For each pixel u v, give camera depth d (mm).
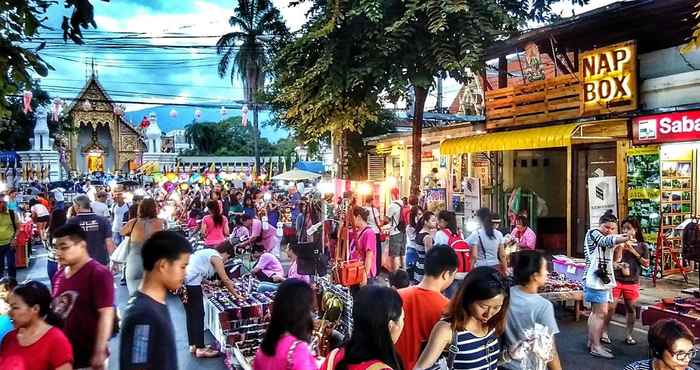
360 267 7098
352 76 13227
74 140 55688
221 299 7223
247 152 63625
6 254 10352
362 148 24188
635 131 10328
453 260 3850
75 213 8055
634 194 10867
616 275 7078
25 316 3416
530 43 12742
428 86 13305
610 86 11219
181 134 75500
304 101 14969
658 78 10688
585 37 12656
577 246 13016
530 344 3469
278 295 3020
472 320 3297
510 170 15062
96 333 4023
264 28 37094
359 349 2629
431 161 18500
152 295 2992
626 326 7656
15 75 4133
